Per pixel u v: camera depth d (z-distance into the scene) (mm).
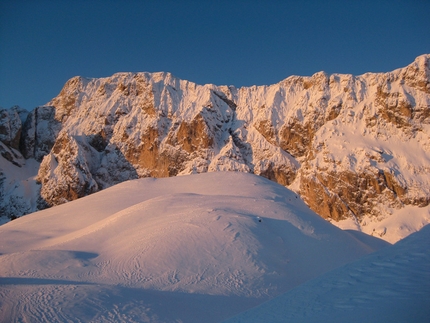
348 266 15047
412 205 120438
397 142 139625
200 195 59625
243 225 40969
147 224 45938
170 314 23156
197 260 34094
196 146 178375
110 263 35094
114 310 22406
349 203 130375
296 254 38406
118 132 197000
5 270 33969
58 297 23969
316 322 10445
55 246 43469
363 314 10000
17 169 189875
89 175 165875
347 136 149375
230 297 28156
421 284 11055
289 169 164625
